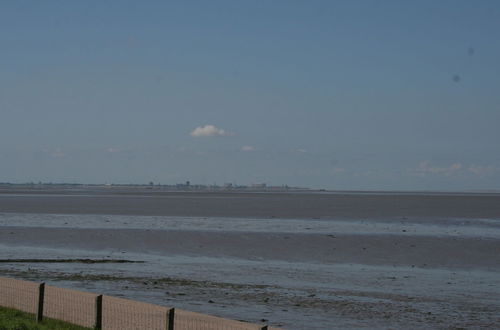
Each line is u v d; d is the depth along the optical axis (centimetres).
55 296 2217
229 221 8612
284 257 4806
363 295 3244
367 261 4638
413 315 2798
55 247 5338
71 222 8044
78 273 3888
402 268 4306
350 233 6756
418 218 10019
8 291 2422
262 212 11525
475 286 3569
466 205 16962
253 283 3581
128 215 9919
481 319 2738
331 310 2875
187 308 2884
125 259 4647
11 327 2008
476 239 6194
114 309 2012
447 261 4675
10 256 4738
